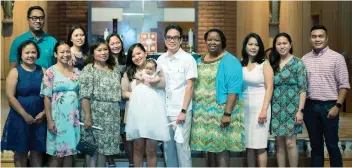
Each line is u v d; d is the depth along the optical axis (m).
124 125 5.42
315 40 5.12
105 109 4.84
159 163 5.80
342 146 6.55
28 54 4.92
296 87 5.10
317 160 5.27
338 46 11.52
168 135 4.88
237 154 5.96
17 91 4.93
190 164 5.02
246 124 5.11
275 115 5.13
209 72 4.98
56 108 4.89
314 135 5.24
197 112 5.00
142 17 11.56
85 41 5.44
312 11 12.77
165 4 11.58
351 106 10.36
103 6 11.47
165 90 4.96
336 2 11.57
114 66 5.05
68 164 5.09
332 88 5.09
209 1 12.36
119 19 11.48
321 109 5.12
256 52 5.04
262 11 10.92
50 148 4.91
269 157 5.88
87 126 4.75
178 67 4.94
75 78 4.98
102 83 4.84
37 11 5.44
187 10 11.80
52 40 5.62
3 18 11.87
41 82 5.02
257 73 5.05
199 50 12.32
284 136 5.22
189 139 5.06
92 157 4.90
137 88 4.89
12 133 4.92
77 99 4.95
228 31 12.43
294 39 10.85
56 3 12.33
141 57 4.93
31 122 4.88
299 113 5.03
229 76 4.85
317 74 5.14
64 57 4.89
